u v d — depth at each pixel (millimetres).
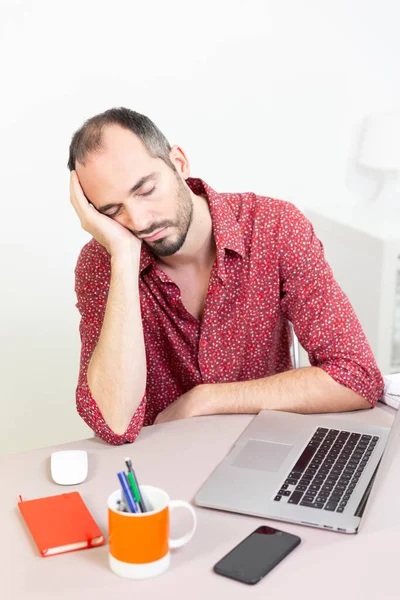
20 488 1154
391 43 2992
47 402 2775
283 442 1269
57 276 2734
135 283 1417
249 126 2877
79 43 2621
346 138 3012
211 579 906
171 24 2703
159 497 948
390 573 909
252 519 1042
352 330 1502
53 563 952
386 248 2926
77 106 2658
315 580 898
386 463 1082
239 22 2779
